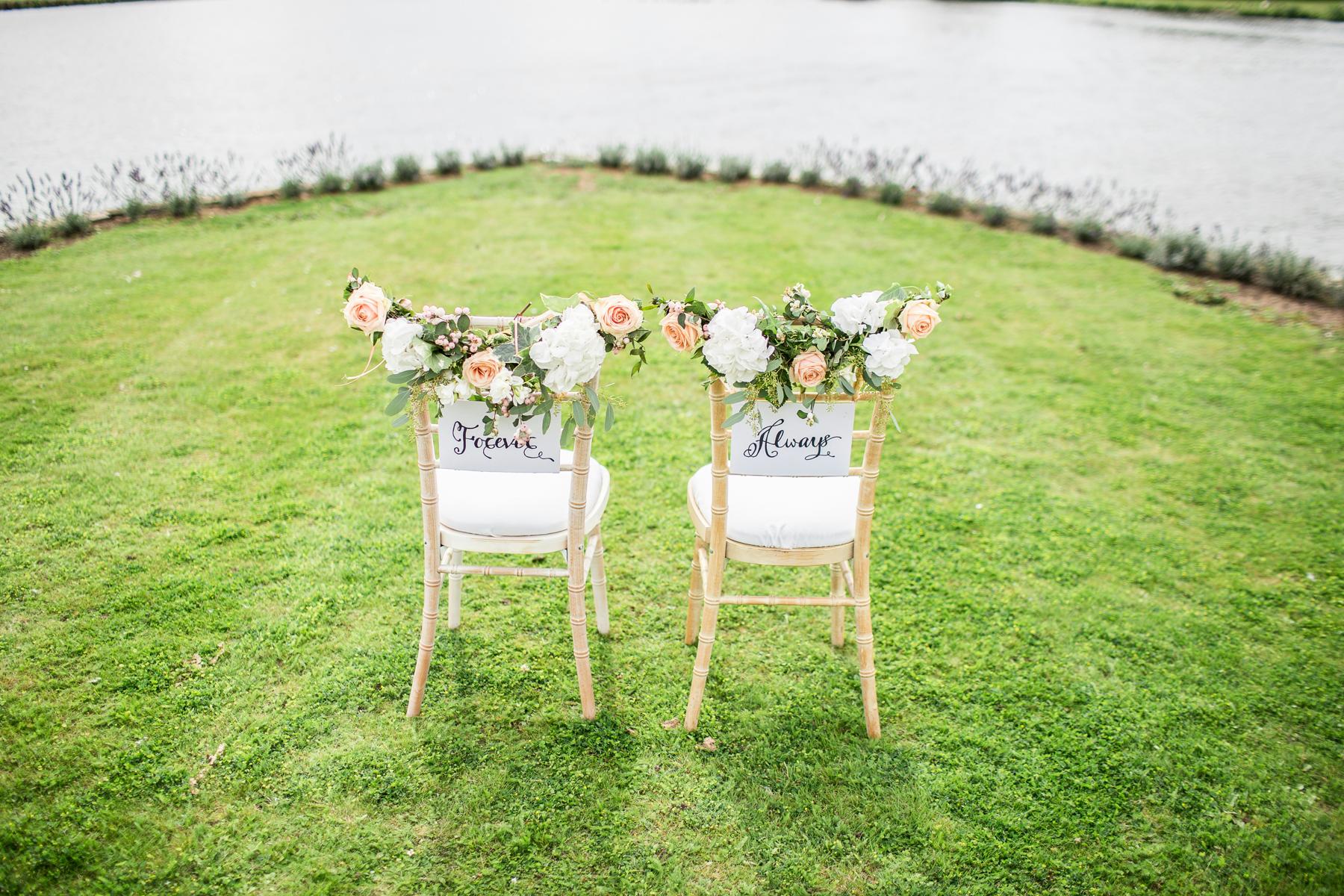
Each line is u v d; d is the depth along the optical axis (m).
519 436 2.60
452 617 3.34
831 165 10.86
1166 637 3.49
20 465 4.26
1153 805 2.76
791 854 2.55
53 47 17.20
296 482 4.25
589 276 7.00
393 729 2.92
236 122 13.20
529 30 24.09
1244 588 3.80
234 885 2.40
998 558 3.94
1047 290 7.39
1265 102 17.58
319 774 2.74
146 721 2.88
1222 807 2.76
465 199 9.20
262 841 2.53
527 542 2.79
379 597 3.51
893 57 22.20
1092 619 3.57
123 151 11.16
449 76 17.84
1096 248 8.59
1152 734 3.02
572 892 2.43
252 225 8.13
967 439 4.97
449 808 2.65
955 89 18.52
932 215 9.41
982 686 3.20
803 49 22.94
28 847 2.46
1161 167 13.02
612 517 4.11
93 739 2.79
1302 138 14.91
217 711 2.94
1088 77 20.02
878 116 15.87
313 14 24.25
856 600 2.83
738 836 2.61
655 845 2.57
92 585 3.48
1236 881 2.52
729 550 2.83
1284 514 4.36
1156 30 27.02
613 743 2.91
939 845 2.60
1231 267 7.78
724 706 3.08
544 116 14.78
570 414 2.62
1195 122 16.02
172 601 3.42
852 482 3.03
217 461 4.39
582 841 2.57
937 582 3.75
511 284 6.75
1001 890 2.47
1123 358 6.09
